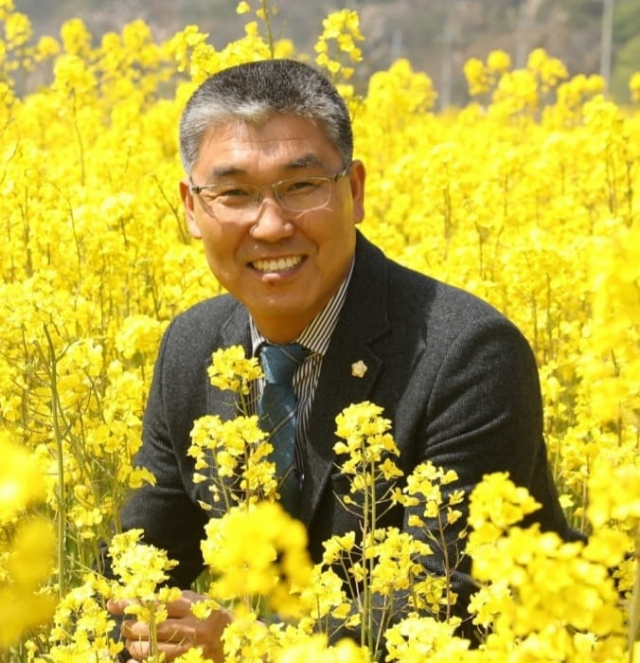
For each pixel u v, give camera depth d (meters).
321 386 3.17
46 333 3.05
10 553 2.44
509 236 5.90
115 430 3.14
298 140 3.03
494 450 3.03
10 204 5.18
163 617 2.44
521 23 45.34
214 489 2.95
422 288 3.24
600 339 1.76
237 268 3.12
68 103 7.70
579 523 4.27
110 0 46.69
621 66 30.53
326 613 2.42
